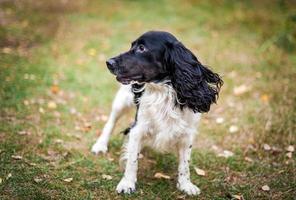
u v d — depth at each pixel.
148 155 5.82
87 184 4.96
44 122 6.43
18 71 8.04
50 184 4.84
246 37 10.67
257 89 7.95
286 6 12.58
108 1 13.38
